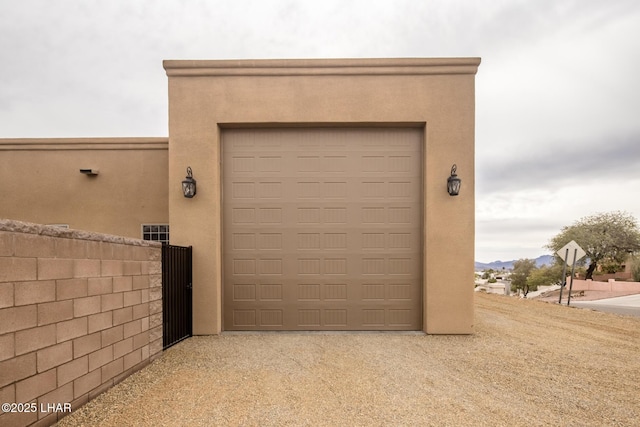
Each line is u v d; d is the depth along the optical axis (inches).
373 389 178.7
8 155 357.7
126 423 143.2
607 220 1355.8
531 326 317.4
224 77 294.0
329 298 299.6
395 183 301.9
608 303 713.6
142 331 210.2
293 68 292.8
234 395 171.0
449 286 285.0
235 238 302.0
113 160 359.9
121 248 190.5
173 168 291.1
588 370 206.4
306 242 301.6
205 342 265.0
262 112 292.7
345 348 248.7
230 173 304.0
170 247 252.2
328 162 303.6
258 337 279.3
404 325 297.3
